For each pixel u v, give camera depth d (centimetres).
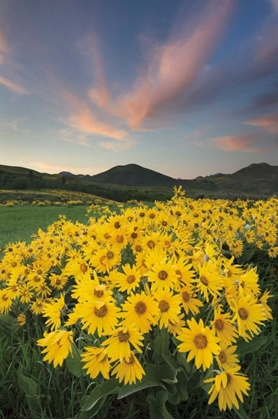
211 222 388
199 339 152
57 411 194
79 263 261
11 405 204
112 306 166
